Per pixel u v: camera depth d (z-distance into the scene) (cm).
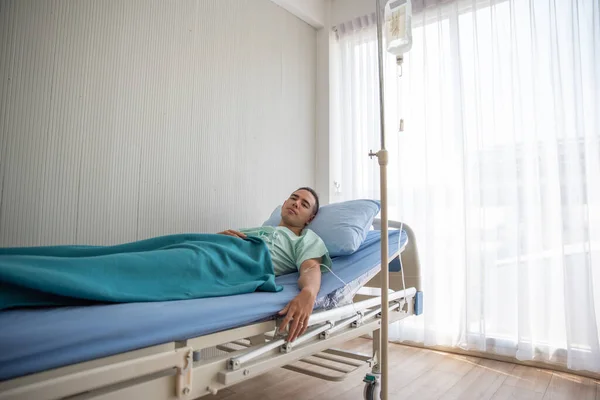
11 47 149
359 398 167
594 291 193
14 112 150
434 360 220
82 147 168
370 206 183
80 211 167
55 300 94
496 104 222
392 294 163
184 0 210
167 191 198
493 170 222
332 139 289
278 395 170
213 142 221
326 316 129
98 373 72
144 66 191
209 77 220
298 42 282
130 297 101
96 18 174
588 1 201
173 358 84
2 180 146
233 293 121
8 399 62
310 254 149
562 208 197
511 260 216
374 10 273
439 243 237
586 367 189
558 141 200
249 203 240
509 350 214
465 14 238
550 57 206
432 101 245
